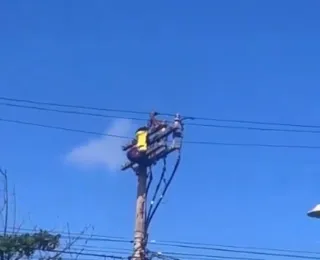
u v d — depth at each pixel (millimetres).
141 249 24250
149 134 25609
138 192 25172
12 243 21906
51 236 22516
